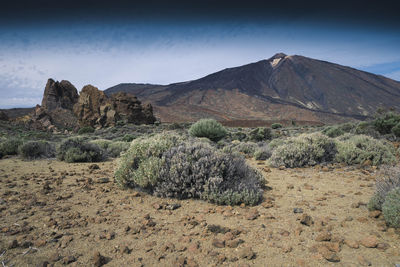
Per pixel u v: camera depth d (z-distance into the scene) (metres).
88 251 2.88
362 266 2.47
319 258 2.63
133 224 3.66
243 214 4.00
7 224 3.62
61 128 76.56
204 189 4.79
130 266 2.58
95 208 4.40
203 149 5.62
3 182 6.41
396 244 2.85
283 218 3.80
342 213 3.92
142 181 5.22
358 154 8.22
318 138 8.94
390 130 15.12
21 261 2.65
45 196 5.13
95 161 10.70
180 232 3.37
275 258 2.67
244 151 12.95
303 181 6.30
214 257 2.71
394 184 3.86
